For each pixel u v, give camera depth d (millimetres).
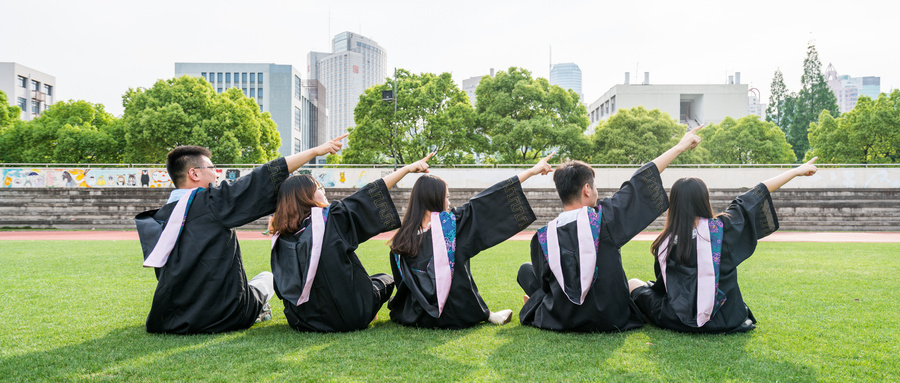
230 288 3592
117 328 3799
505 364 2867
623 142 27547
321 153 3709
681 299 3502
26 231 20781
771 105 51781
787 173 3693
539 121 25250
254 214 3594
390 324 3939
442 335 3537
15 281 6457
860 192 23250
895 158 27891
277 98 68062
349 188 24484
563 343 3303
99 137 26875
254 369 2779
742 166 25000
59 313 4410
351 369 2783
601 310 3482
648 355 3035
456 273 3654
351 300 3590
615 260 3527
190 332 3574
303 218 3576
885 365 2879
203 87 27281
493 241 3695
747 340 3387
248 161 27719
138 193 23109
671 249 3559
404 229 3717
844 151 28188
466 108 26312
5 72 51062
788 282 6273
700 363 2887
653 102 58625
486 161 28641
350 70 177625
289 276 3553
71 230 21641
